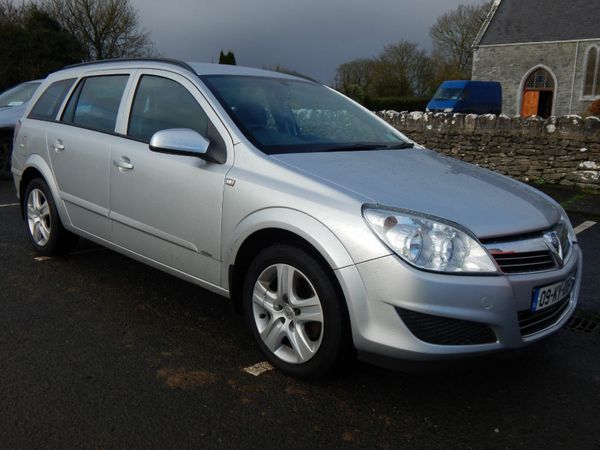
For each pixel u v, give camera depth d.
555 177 10.37
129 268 4.94
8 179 10.04
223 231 3.34
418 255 2.67
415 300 2.64
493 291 2.69
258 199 3.14
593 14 35.31
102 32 38.44
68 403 2.87
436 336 2.67
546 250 2.97
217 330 3.79
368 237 2.73
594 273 5.38
